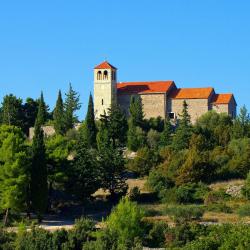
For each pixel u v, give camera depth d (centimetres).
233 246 16700
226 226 19088
